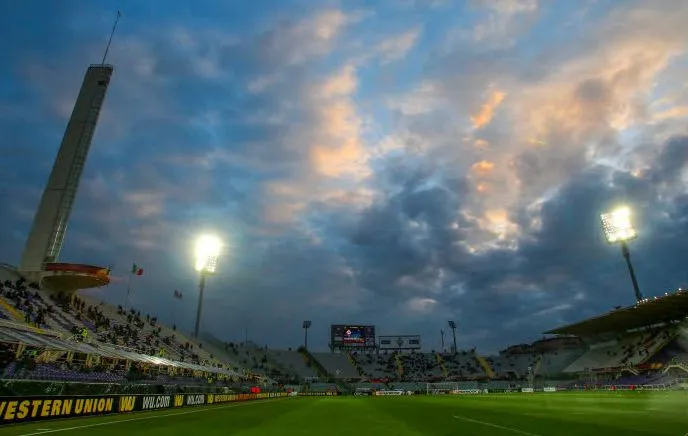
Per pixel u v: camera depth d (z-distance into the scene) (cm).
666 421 1778
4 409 1459
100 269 4375
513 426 1648
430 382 8775
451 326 11869
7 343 2281
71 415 1766
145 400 2333
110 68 5159
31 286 4022
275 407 3061
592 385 7131
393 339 10244
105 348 3161
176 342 5644
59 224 4466
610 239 7394
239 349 9269
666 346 6506
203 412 2370
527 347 11950
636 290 6969
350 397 5959
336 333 9669
